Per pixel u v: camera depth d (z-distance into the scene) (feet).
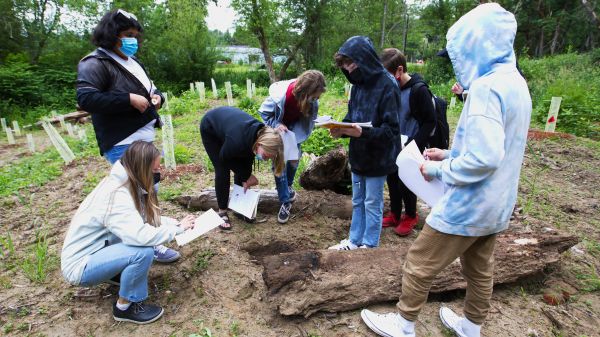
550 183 17.10
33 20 66.03
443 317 8.41
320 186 14.66
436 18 102.63
